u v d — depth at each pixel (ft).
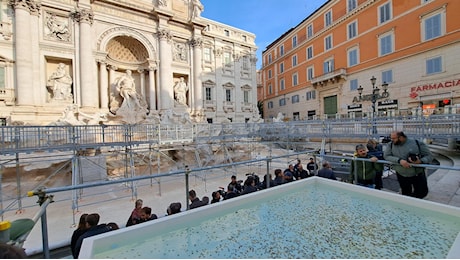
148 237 9.84
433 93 61.93
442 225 10.32
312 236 9.89
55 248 16.05
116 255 8.65
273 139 69.87
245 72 111.24
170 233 10.37
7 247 6.21
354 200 13.87
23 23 56.49
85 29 64.23
